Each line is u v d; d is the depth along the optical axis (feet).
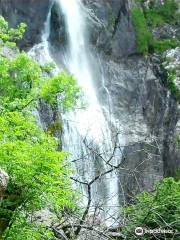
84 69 134.51
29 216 44.39
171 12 155.94
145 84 142.92
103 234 47.60
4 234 40.45
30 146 40.86
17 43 124.47
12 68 67.31
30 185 40.01
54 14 130.00
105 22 140.05
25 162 39.01
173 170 138.41
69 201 43.98
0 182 36.68
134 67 143.74
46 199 41.29
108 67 139.44
